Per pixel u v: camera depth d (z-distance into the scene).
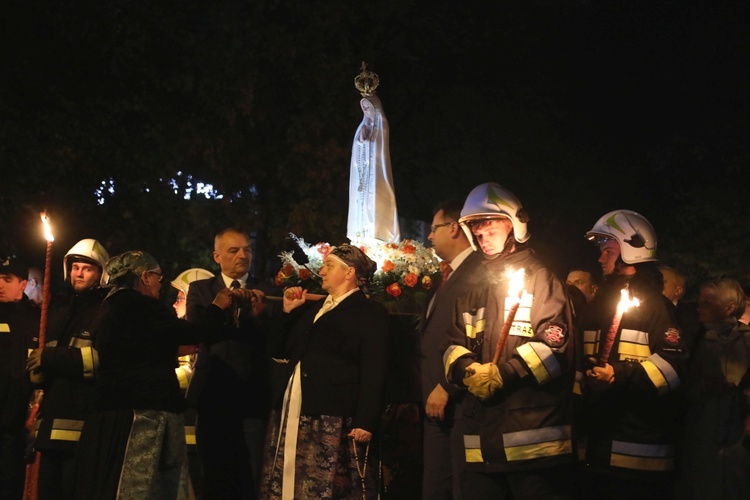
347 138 17.06
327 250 7.21
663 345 5.50
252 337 7.03
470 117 20.36
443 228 6.43
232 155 16.94
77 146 15.70
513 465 5.23
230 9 16.84
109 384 6.14
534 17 20.50
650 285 5.72
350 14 17.45
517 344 5.36
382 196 7.75
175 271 17.08
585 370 5.80
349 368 6.20
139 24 15.89
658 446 5.57
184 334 6.29
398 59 19.22
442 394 6.00
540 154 20.83
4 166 14.97
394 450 6.74
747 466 6.42
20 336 7.86
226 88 16.30
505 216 5.60
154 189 16.44
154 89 16.56
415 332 6.78
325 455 6.09
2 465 7.76
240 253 7.32
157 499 6.15
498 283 5.54
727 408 6.53
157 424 6.16
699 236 20.88
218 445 6.95
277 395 6.42
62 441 6.64
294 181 16.83
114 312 6.22
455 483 5.88
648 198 22.94
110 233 16.19
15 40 15.45
